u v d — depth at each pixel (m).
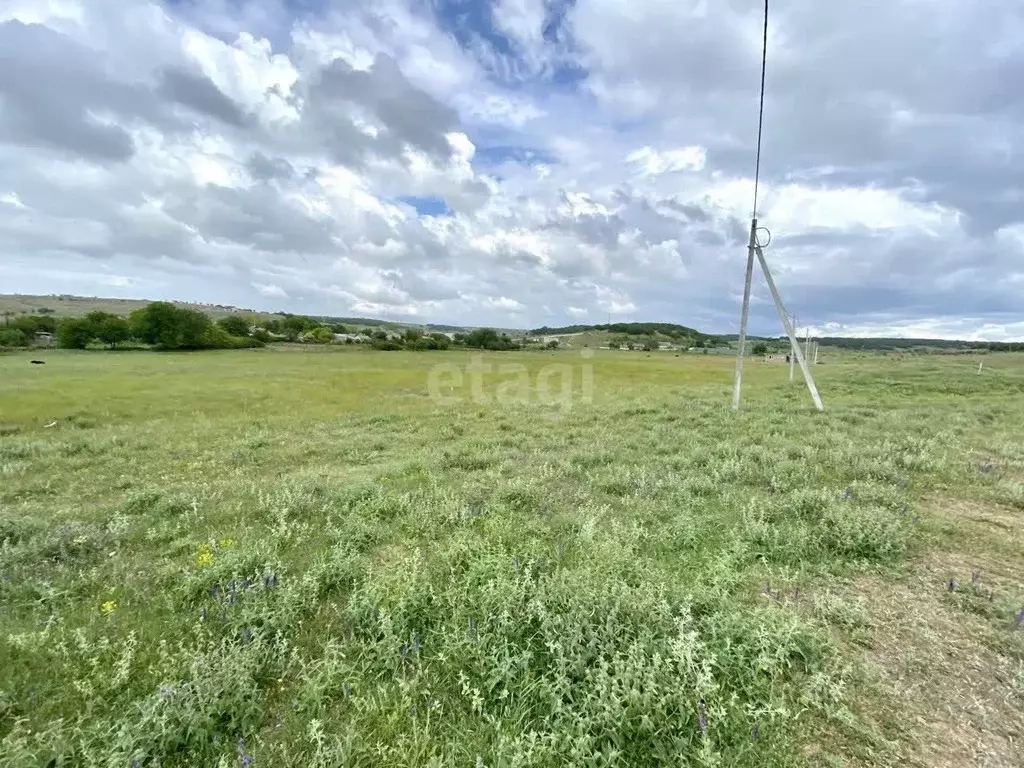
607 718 2.54
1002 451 8.18
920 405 14.54
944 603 3.76
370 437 11.29
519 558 4.49
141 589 4.20
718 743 2.51
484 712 2.73
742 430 10.70
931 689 2.88
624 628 3.29
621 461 8.44
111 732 2.59
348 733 2.57
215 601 3.88
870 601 3.80
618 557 4.36
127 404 16.81
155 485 7.49
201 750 2.56
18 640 3.28
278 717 2.80
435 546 4.98
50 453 9.73
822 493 5.93
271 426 12.96
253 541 5.07
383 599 3.75
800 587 4.05
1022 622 3.43
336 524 5.73
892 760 2.42
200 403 17.44
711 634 3.28
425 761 2.45
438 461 8.70
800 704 2.77
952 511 5.64
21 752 2.39
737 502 5.99
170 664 3.08
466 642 3.22
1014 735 2.55
